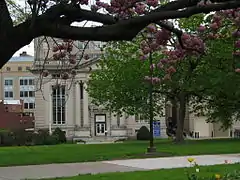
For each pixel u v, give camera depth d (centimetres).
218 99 4362
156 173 1642
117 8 762
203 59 3534
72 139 7550
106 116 7875
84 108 7856
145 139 6969
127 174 1631
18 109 8738
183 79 3838
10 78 13362
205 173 1534
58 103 7906
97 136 7806
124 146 3759
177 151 2980
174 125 8306
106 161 2412
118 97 4416
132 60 4184
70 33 702
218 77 3528
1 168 2128
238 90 3575
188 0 698
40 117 7875
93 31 700
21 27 693
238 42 889
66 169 2011
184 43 834
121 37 698
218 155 2698
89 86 5569
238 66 1063
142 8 760
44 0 735
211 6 671
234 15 841
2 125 7575
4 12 692
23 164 2316
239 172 1263
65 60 996
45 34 705
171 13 677
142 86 4097
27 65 13350
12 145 5219
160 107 4591
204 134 8544
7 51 691
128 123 7831
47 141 5562
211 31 902
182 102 4256
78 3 749
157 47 895
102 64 4675
